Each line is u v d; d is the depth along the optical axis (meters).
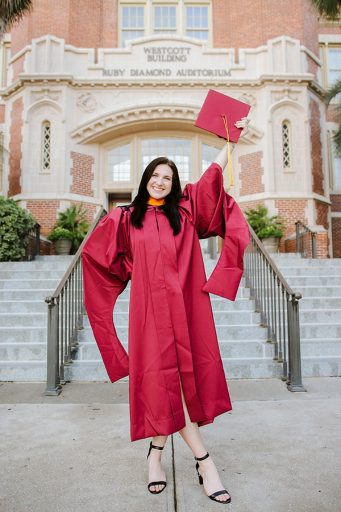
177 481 2.11
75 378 4.42
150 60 12.46
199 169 12.88
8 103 12.80
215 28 13.86
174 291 1.97
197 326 2.03
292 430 2.86
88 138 12.30
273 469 2.25
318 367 4.53
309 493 1.99
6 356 4.79
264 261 5.42
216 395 1.98
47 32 12.44
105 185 12.64
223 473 2.21
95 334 2.18
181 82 12.20
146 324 1.96
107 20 13.71
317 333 5.35
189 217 2.12
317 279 7.10
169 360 1.91
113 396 3.84
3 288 6.90
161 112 12.17
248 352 4.82
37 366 4.48
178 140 13.04
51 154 11.88
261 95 12.38
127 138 12.91
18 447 2.61
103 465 2.33
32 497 1.99
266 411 3.29
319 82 13.41
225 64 12.52
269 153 12.00
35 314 5.79
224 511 1.84
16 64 12.77
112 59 12.44
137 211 2.11
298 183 12.09
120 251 2.13
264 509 1.85
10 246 8.74
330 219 12.94
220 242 12.33
